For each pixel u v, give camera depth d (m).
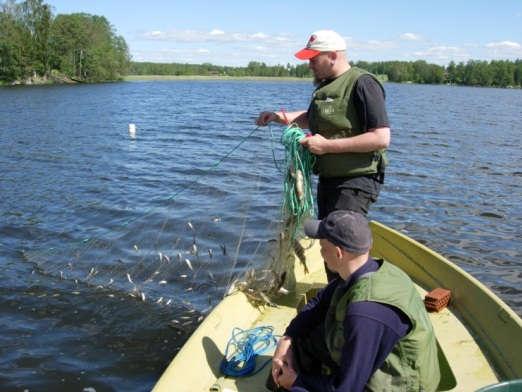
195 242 7.19
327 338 2.80
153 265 6.97
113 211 9.70
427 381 2.53
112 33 104.69
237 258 7.07
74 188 11.75
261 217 8.82
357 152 3.91
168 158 15.98
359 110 3.87
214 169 13.12
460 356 3.75
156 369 4.93
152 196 10.96
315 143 3.91
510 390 2.57
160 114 32.88
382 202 11.38
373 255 5.50
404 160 16.52
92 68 93.38
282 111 4.71
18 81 81.00
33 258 7.28
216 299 6.15
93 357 5.09
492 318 3.89
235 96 56.72
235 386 3.41
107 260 7.17
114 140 20.23
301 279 5.05
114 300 6.13
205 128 24.78
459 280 4.45
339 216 2.63
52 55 86.75
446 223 10.13
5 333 5.44
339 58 3.97
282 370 3.01
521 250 8.86
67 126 25.11
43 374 4.80
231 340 3.88
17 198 10.74
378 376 2.50
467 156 17.75
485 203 11.62
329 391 2.48
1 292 6.27
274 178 12.06
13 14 81.81
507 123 31.08
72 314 5.84
